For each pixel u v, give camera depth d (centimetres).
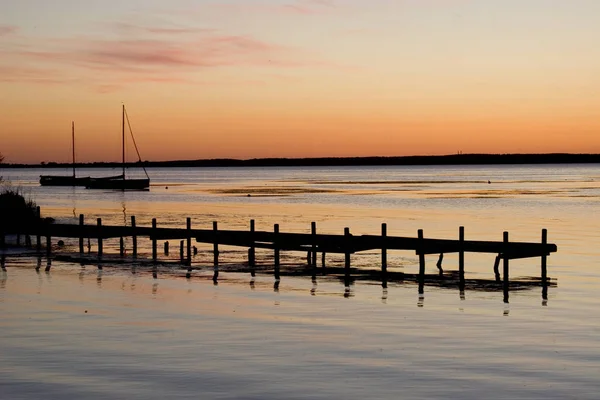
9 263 3884
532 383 1698
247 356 1925
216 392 1627
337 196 11744
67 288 3038
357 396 1602
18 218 5000
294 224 6297
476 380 1722
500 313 2541
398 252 4450
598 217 7150
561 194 11906
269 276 3447
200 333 2192
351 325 2322
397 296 2895
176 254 4312
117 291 2966
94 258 4112
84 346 2028
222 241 3884
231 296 2866
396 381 1709
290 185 17725
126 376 1745
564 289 3086
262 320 2392
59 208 8781
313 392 1628
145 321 2366
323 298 2834
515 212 7888
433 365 1847
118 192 13738
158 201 10469
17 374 1761
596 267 3759
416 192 13150
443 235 5375
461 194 12212
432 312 2555
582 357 1933
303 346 2039
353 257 4194
